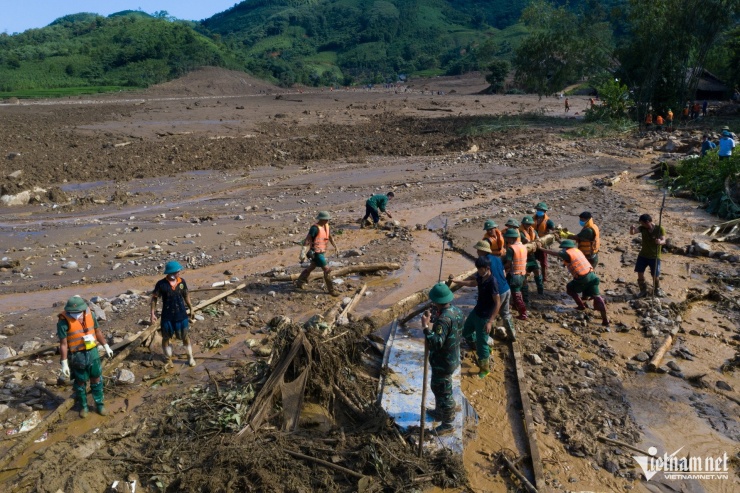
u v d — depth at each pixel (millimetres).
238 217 17906
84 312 6879
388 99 76438
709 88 54438
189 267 13203
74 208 19578
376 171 26078
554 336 9094
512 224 9977
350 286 11664
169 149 31484
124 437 6512
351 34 196750
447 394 6488
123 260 13844
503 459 6266
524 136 34156
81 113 53156
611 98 37594
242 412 6688
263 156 29859
